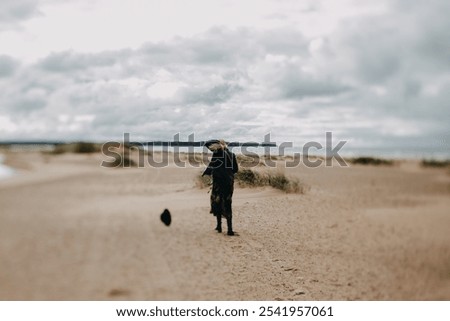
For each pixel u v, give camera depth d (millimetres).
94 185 18109
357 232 11172
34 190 17156
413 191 18406
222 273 7598
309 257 9281
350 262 9039
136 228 10398
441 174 24688
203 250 8789
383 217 13234
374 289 7871
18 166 27891
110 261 7637
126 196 15484
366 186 19562
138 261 7699
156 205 13500
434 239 10812
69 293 6223
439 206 15273
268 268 8273
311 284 7977
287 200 15188
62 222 10922
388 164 32406
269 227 11438
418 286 7996
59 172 24516
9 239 8961
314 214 13039
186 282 6934
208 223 11555
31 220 11148
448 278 8508
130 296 6297
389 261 9180
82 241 8875
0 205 13422
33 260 7637
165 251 8406
